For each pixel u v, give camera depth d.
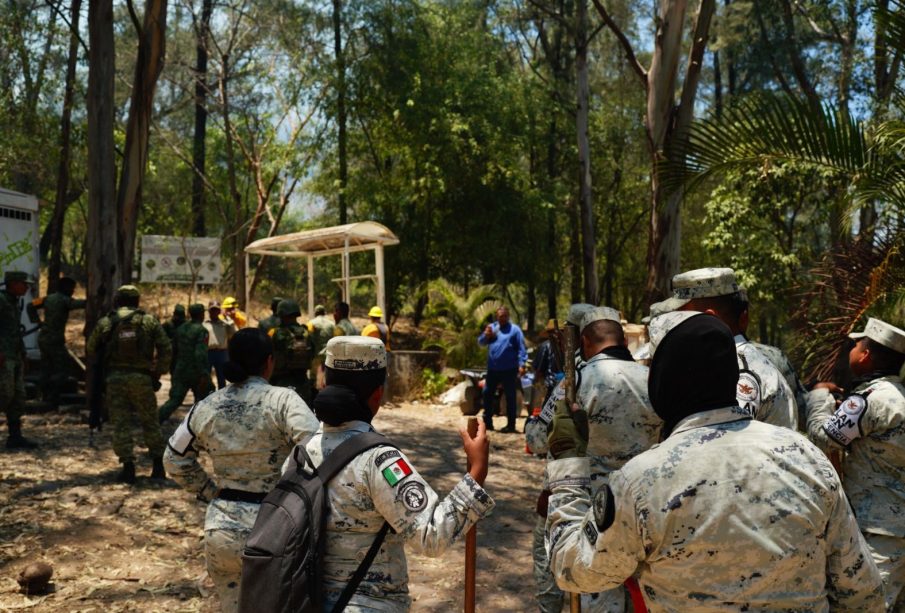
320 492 2.50
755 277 17.23
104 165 11.78
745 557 1.78
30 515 6.68
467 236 24.95
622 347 3.74
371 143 25.70
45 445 9.28
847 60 18.27
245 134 29.44
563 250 33.59
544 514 3.53
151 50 11.88
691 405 1.94
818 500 1.84
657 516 1.84
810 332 7.16
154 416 7.96
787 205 17.03
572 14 25.78
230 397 3.55
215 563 3.44
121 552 5.99
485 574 5.85
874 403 3.65
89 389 10.91
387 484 2.49
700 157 7.55
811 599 1.82
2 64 16.80
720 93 29.75
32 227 12.97
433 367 16.55
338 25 23.89
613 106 30.53
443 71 24.23
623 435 3.43
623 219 33.34
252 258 34.34
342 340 2.74
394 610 2.52
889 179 6.80
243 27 25.80
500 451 10.41
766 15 22.84
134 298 7.98
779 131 7.17
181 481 3.67
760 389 3.07
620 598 3.39
